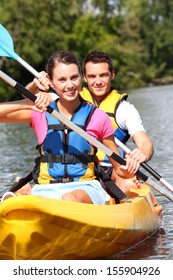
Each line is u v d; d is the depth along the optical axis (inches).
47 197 170.2
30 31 1376.7
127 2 2381.9
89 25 1631.4
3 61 1362.0
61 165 180.2
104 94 221.6
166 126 579.2
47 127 182.9
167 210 246.5
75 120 184.9
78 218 165.5
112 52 1808.6
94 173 185.5
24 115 184.1
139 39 2401.6
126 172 196.2
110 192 198.1
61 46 1454.2
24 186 201.8
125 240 187.9
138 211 196.7
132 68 2015.3
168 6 2502.5
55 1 1461.6
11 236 162.4
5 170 350.3
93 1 1881.2
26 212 158.6
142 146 206.7
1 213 159.2
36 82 185.3
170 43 2455.7
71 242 169.6
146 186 224.4
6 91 1360.7
